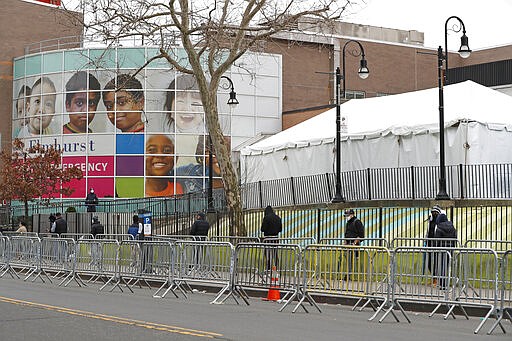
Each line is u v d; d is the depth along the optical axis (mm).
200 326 12359
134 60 47344
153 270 19125
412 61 61406
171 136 47469
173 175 47375
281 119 50812
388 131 30266
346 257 15375
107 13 25016
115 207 46438
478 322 14047
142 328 11898
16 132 51656
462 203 25609
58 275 25297
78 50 48312
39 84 50125
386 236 23578
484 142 28172
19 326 12062
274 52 52281
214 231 30641
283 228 27406
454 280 14117
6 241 25188
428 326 13281
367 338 11336
